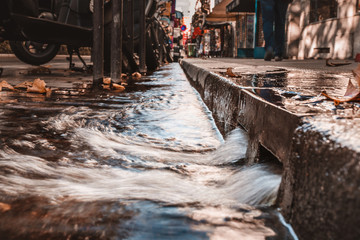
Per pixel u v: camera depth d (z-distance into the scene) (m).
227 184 1.52
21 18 6.17
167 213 1.10
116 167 1.77
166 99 4.41
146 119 3.12
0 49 21.59
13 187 1.35
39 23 6.47
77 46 9.02
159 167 1.82
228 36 38.25
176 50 36.50
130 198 1.26
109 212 1.12
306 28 17.53
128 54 8.90
